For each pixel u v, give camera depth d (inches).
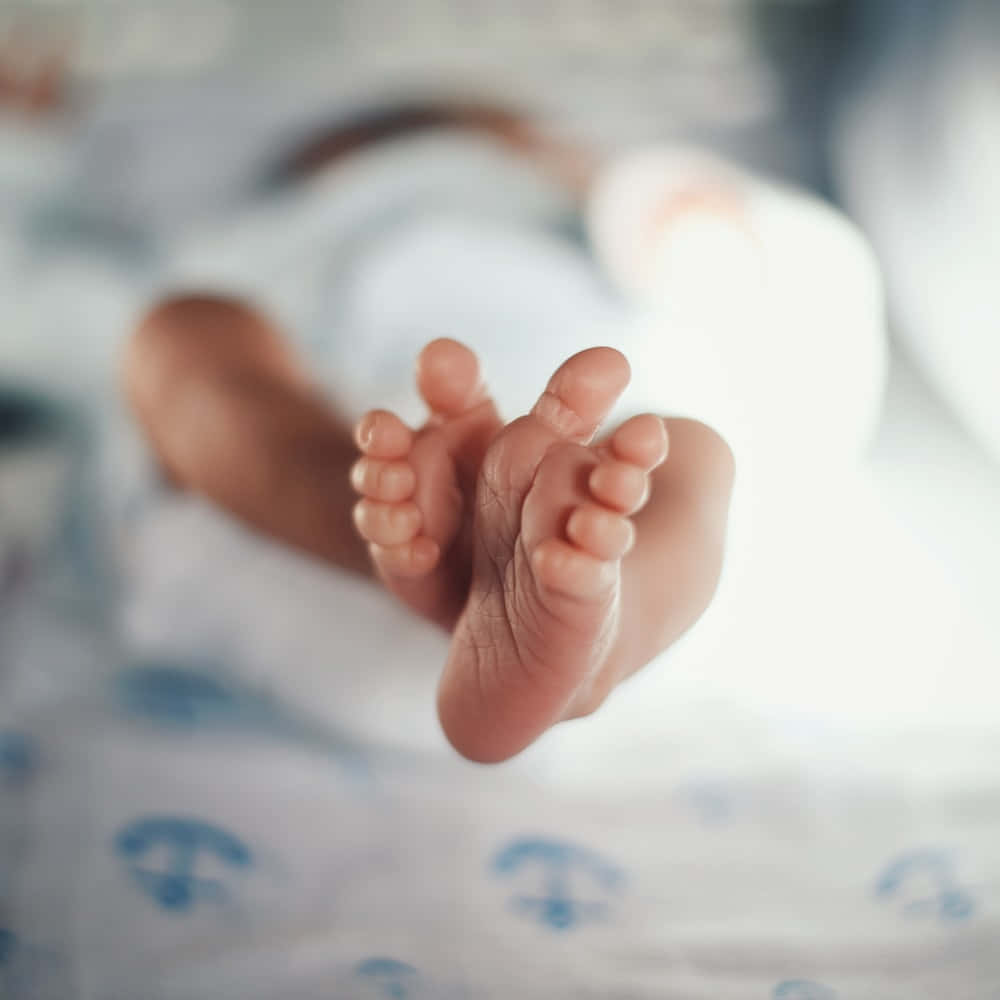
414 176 51.9
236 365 32.7
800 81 72.1
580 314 45.3
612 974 23.6
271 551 35.7
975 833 28.5
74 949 23.8
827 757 32.4
